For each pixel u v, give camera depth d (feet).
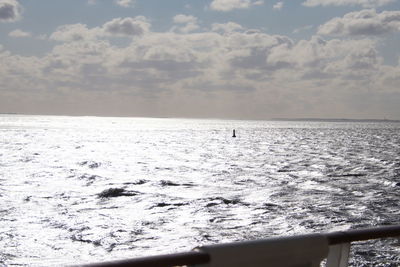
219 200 88.58
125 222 67.05
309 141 358.23
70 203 83.10
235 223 66.90
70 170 141.08
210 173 138.82
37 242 54.44
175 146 277.03
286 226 64.85
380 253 44.96
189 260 5.29
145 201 87.10
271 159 192.75
